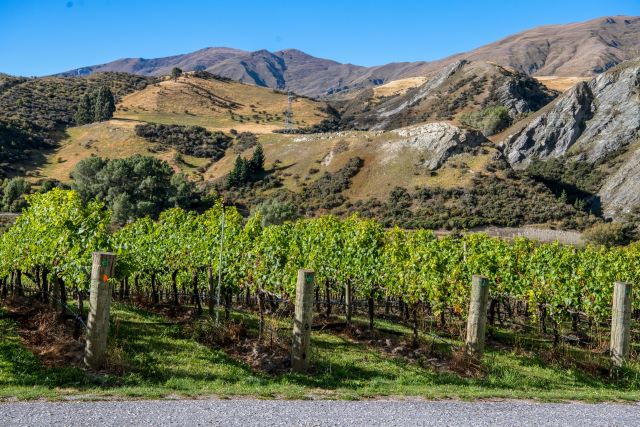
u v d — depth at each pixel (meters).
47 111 140.00
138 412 7.77
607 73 121.75
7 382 9.39
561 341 16.67
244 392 9.41
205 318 16.39
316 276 18.11
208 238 17.83
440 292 14.98
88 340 10.43
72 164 106.94
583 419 8.39
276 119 163.50
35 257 14.40
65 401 8.24
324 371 11.77
